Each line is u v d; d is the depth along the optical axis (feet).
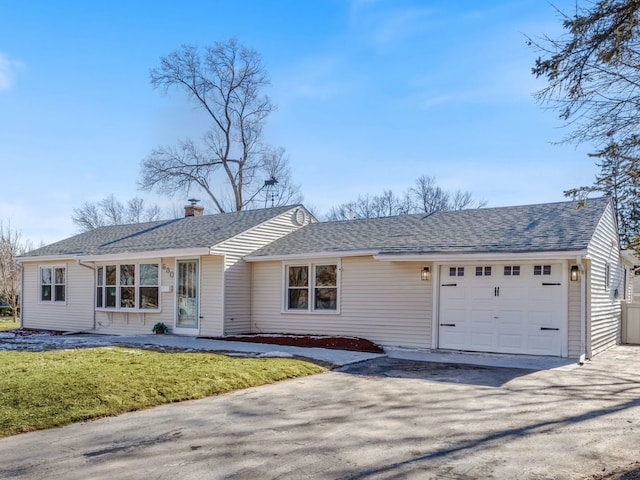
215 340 46.96
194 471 14.74
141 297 55.83
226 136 107.96
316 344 42.98
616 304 50.34
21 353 34.88
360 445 17.20
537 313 38.27
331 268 48.65
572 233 38.37
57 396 21.68
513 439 17.88
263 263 52.70
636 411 21.86
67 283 62.54
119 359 31.24
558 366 33.86
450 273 41.98
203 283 51.39
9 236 91.20
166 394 23.79
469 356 38.63
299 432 18.70
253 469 14.92
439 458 15.89
